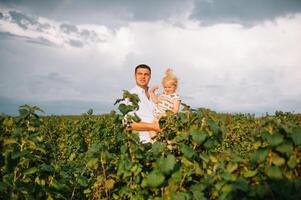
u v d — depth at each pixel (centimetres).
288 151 363
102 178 514
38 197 487
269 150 376
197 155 450
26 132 503
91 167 507
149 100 685
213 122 448
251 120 1512
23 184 471
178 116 475
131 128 518
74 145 1155
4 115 516
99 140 1133
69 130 1340
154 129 579
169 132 480
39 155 524
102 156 504
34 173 495
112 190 521
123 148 493
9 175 473
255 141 391
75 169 574
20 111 516
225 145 1245
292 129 372
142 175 480
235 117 1554
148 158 484
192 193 425
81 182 525
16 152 463
